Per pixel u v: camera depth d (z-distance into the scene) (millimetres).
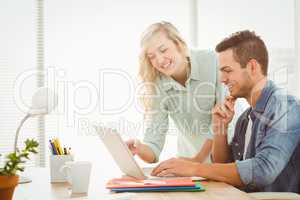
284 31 2686
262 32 2789
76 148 3207
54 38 3277
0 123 3301
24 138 3307
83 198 1458
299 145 2113
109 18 3268
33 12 3312
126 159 1780
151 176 1875
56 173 1837
